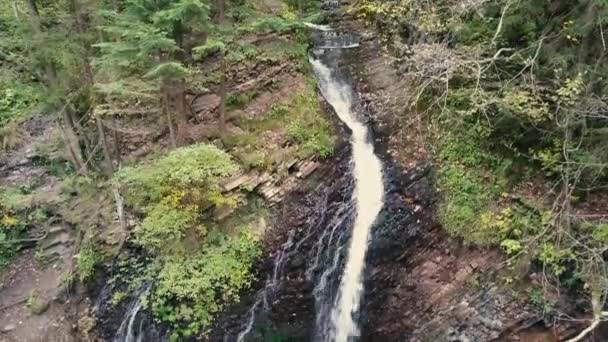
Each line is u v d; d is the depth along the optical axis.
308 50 14.77
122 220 11.32
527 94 9.42
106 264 11.23
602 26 8.73
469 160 11.20
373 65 14.09
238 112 12.78
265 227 11.41
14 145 13.64
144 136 12.65
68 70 11.29
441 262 10.69
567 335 9.04
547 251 9.27
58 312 11.39
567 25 9.30
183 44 11.64
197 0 9.56
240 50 11.84
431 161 11.68
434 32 11.69
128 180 10.91
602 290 8.53
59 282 11.70
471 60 9.87
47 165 13.41
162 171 10.80
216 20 11.67
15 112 13.88
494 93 10.08
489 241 10.19
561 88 8.38
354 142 12.80
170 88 11.43
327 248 11.59
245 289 10.84
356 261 11.51
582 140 9.40
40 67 11.02
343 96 13.80
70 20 10.66
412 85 12.82
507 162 10.67
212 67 12.97
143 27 9.50
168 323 10.52
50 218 12.57
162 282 10.51
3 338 11.11
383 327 10.89
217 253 10.83
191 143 12.15
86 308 11.23
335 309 11.41
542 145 10.28
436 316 10.30
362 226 11.70
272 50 13.25
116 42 10.17
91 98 11.58
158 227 10.62
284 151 12.18
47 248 12.30
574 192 9.79
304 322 11.30
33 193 12.81
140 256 11.07
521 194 10.29
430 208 11.17
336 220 11.84
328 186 12.07
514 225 9.96
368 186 12.06
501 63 10.46
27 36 10.37
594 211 9.52
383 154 12.42
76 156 12.34
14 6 10.51
